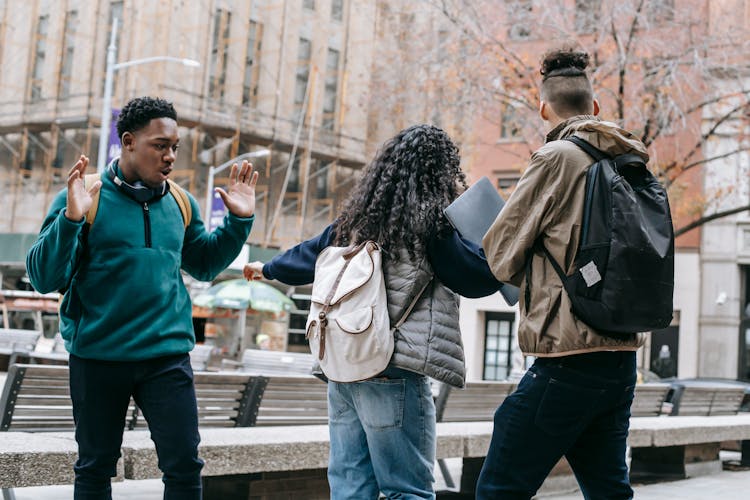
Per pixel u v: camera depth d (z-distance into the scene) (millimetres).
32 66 39062
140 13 37000
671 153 25953
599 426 3596
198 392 6359
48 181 38031
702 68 20062
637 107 20203
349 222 3730
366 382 3555
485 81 22141
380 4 39906
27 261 3627
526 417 3490
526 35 22828
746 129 25703
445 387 8000
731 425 9969
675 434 9016
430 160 3678
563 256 3385
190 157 37875
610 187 3375
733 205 27578
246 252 25609
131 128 3768
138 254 3727
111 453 3781
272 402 7023
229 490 6441
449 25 23844
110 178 3781
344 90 41625
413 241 3553
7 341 16672
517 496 3520
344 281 3557
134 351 3668
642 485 9086
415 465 3600
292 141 40219
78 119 37281
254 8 39656
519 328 3518
